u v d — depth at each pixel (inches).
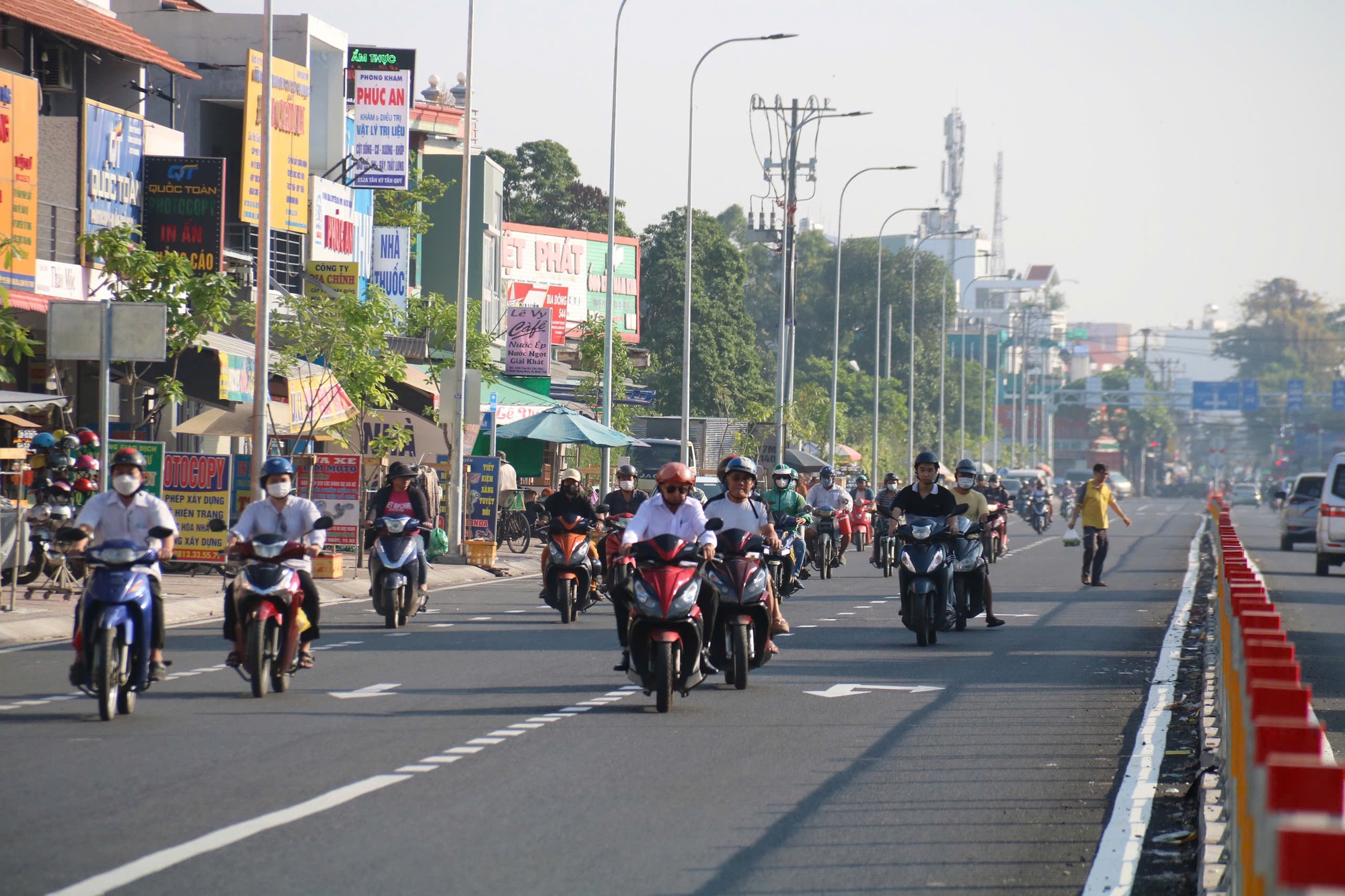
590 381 6117.1
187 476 2615.7
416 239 5433.1
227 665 1565.0
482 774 1023.0
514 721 1259.8
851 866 785.6
